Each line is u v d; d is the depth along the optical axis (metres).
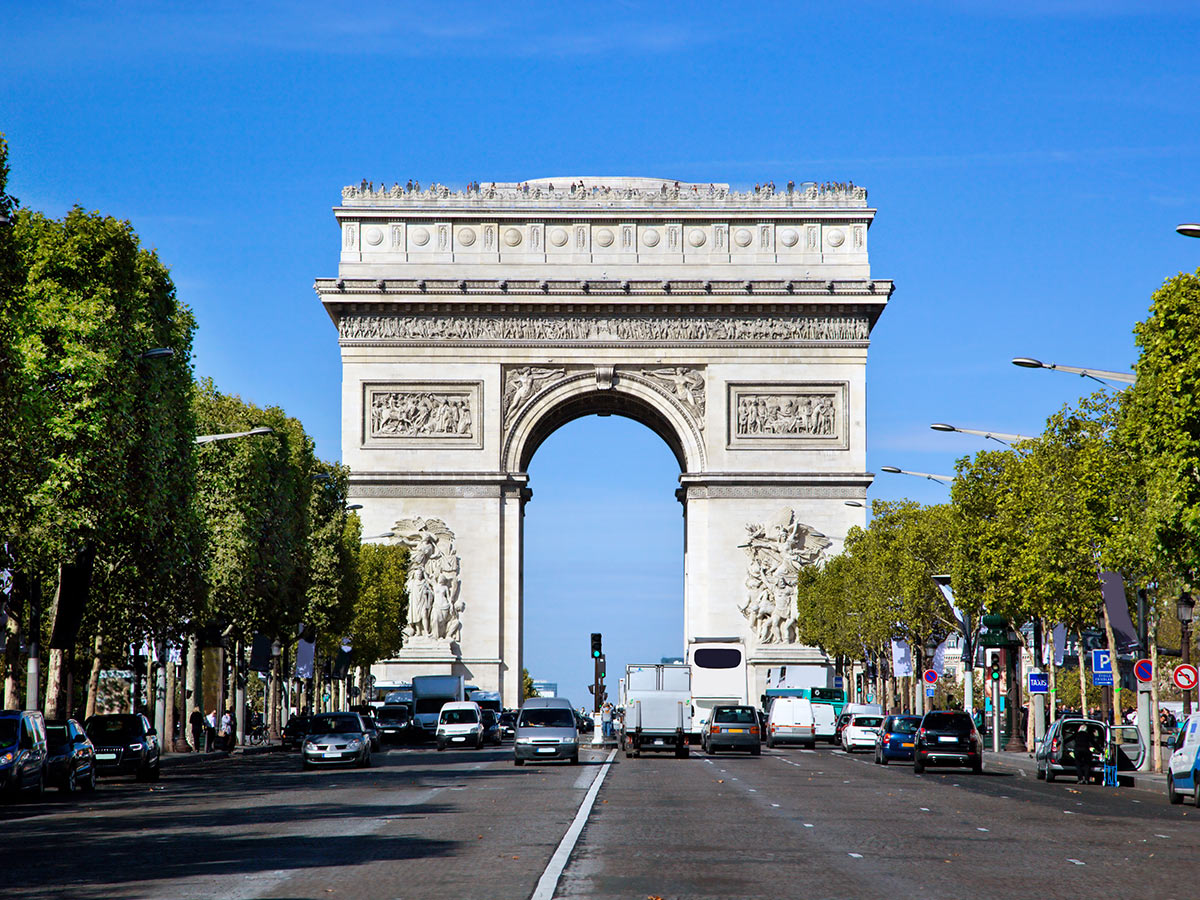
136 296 93.62
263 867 40.59
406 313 176.88
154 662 138.25
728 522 176.00
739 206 177.75
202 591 108.56
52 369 85.31
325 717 103.75
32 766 69.94
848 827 53.31
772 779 86.06
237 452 123.81
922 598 144.12
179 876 39.00
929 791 77.50
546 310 177.12
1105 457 91.62
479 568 174.75
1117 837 51.41
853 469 176.25
